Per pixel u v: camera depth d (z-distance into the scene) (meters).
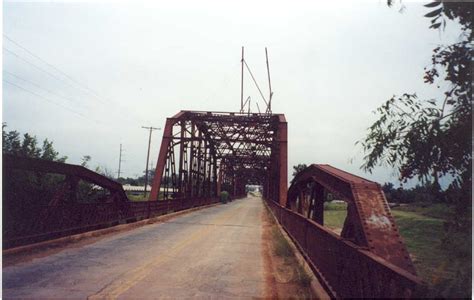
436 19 3.21
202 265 8.45
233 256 9.88
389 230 4.41
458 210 3.47
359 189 5.16
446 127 3.55
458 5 3.09
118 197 16.33
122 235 13.75
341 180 5.84
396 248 4.20
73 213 12.16
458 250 3.30
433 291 2.57
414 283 2.61
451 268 3.06
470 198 3.41
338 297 4.96
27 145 16.55
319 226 6.97
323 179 7.58
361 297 3.87
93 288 6.05
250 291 6.27
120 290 5.98
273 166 38.31
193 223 20.23
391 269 3.03
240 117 31.20
